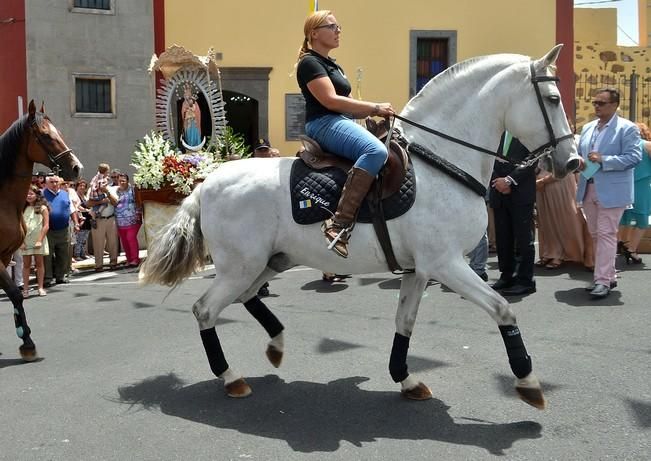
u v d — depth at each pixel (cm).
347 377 500
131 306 803
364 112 415
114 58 1502
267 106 1602
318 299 786
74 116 1480
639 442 375
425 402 445
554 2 1639
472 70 428
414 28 1616
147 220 1017
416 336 606
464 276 410
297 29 1592
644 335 591
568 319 650
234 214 443
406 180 412
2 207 616
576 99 2177
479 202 424
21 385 505
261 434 399
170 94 1265
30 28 1448
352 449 375
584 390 458
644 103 2167
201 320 455
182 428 411
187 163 1020
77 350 604
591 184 735
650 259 973
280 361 507
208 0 1567
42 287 934
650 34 2739
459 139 424
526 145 426
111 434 405
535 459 357
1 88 1472
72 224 1116
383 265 429
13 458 375
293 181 433
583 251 905
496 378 489
